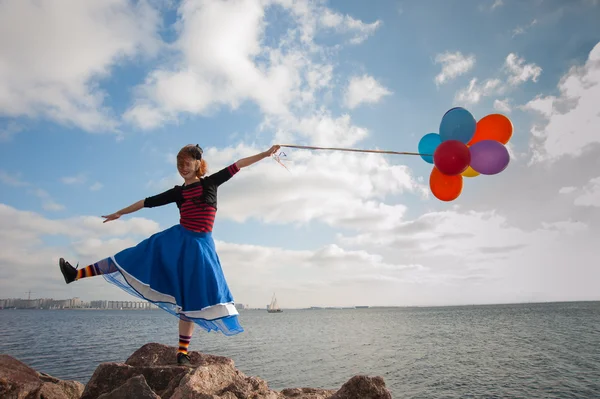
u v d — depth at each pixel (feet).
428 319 330.34
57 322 333.83
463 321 276.62
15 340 146.41
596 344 112.57
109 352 105.81
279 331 230.27
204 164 15.80
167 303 14.32
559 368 79.15
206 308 14.03
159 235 14.84
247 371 83.10
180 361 15.74
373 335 180.34
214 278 14.39
